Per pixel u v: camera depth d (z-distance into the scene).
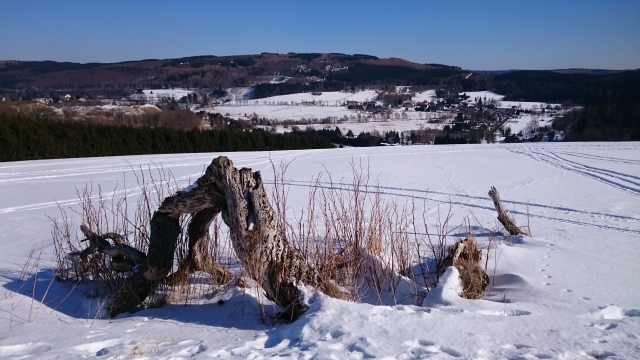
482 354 2.71
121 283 4.48
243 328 3.60
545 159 20.48
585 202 10.73
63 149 23.83
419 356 2.66
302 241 5.26
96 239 4.48
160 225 4.12
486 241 6.43
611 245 6.42
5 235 7.54
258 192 3.80
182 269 4.51
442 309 3.56
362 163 19.22
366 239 5.23
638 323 3.28
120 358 2.74
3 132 21.64
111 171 16.19
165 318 3.87
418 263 5.28
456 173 16.08
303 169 17.06
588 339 2.96
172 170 16.56
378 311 3.36
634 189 12.73
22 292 4.52
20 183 13.55
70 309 4.18
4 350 2.96
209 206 4.09
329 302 3.49
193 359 2.67
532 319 3.33
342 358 2.63
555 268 5.04
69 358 2.76
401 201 10.76
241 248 3.76
